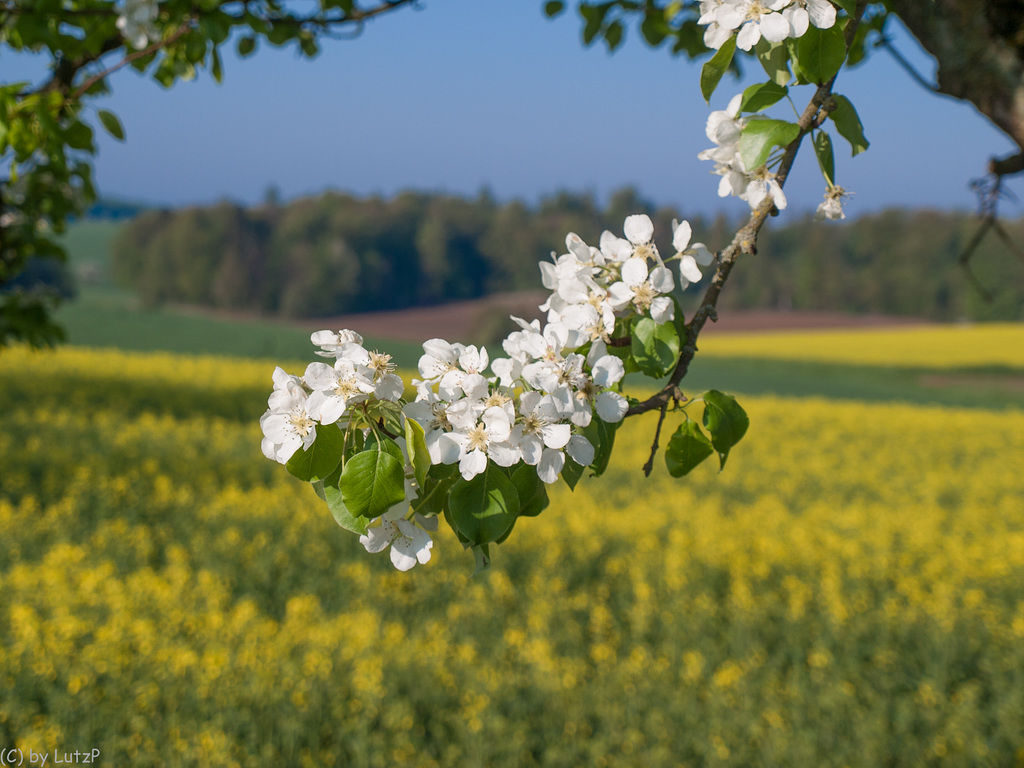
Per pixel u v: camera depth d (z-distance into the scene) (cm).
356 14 293
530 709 495
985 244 6159
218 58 257
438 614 646
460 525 107
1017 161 178
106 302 7281
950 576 778
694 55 312
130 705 433
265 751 419
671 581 707
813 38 116
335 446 102
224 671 468
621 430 1756
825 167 118
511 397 107
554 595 679
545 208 8356
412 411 107
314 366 102
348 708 464
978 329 5897
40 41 224
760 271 7012
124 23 237
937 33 150
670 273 119
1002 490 1382
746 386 3456
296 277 7000
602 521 925
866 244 6650
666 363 119
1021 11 142
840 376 3972
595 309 120
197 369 2594
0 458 1044
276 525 850
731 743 469
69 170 377
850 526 979
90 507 902
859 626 618
